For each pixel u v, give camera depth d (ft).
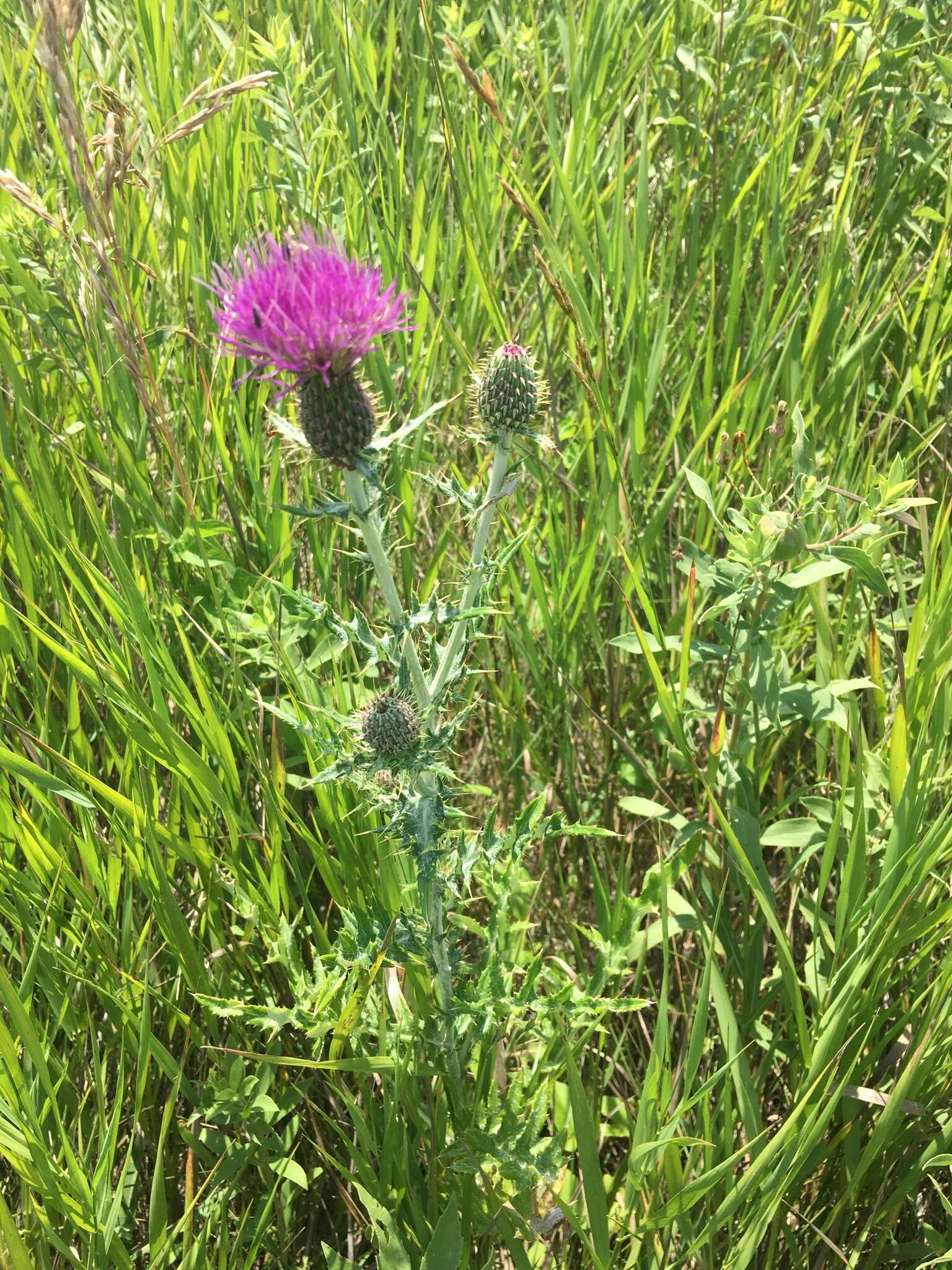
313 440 0.94
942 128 1.81
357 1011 0.95
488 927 1.10
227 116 1.66
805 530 1.19
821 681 1.27
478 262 1.46
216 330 1.50
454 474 1.06
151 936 1.24
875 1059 1.11
